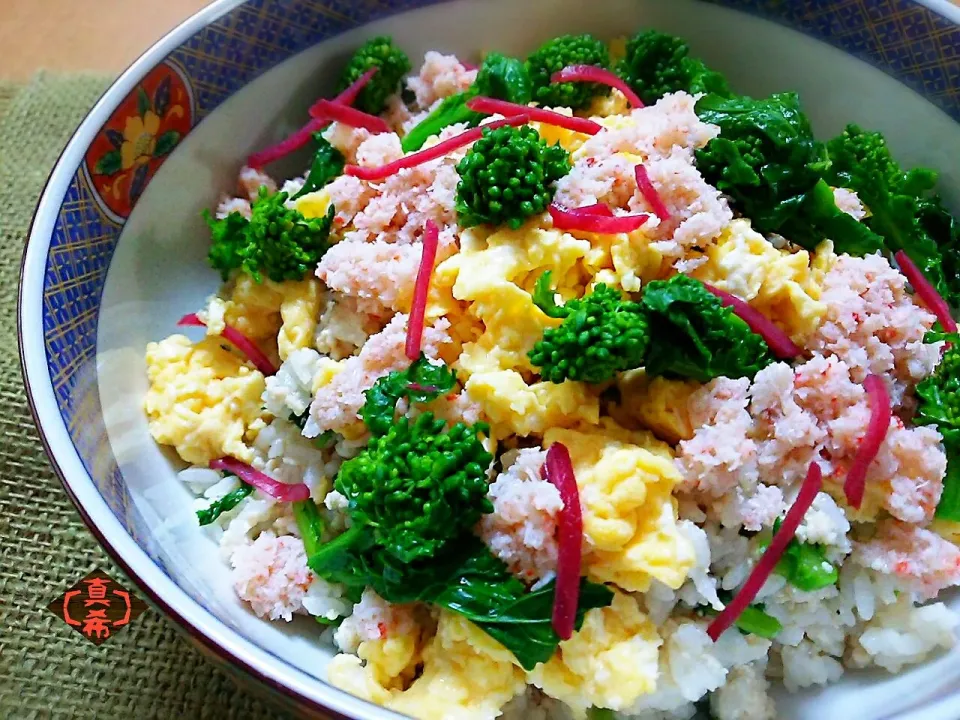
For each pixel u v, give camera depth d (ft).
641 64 0.71
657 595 0.53
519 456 0.53
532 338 0.56
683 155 0.61
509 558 0.51
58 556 0.68
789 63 0.73
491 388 0.54
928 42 0.67
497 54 0.71
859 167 0.68
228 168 0.70
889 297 0.59
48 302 0.56
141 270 0.65
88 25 0.97
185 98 0.65
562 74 0.70
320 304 0.64
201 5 0.99
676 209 0.59
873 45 0.69
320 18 0.69
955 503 0.58
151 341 0.65
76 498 0.49
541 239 0.58
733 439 0.53
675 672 0.53
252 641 0.51
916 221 0.68
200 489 0.63
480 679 0.52
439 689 0.52
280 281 0.64
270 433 0.63
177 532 0.59
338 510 0.58
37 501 0.70
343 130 0.69
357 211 0.64
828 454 0.57
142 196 0.64
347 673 0.53
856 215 0.65
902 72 0.68
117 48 0.96
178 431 0.62
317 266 0.63
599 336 0.52
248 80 0.68
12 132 0.87
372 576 0.54
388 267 0.59
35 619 0.65
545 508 0.50
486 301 0.57
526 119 0.64
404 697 0.53
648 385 0.56
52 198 0.58
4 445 0.71
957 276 0.69
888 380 0.59
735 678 0.56
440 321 0.58
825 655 0.58
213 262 0.67
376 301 0.59
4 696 0.62
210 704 0.62
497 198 0.57
